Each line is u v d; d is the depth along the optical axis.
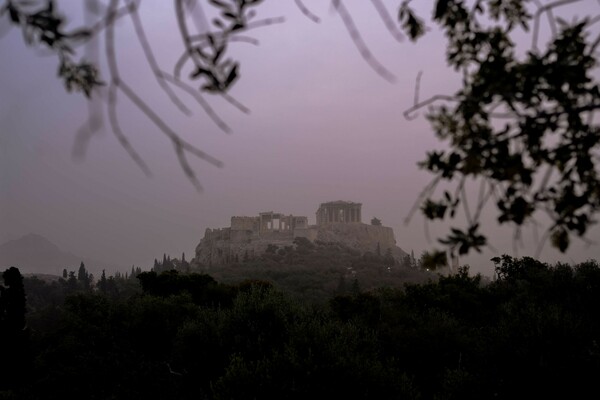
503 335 17.67
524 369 15.73
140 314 33.31
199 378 22.25
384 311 31.19
